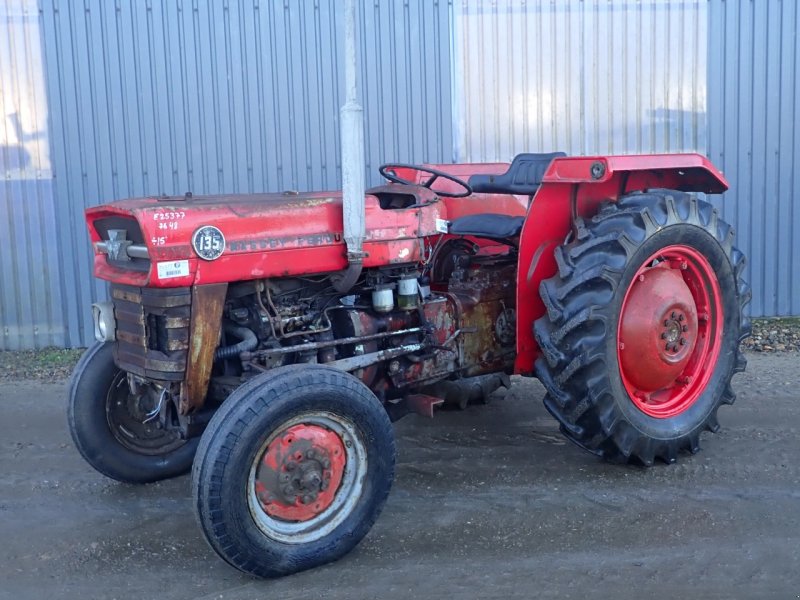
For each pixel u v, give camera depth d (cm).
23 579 340
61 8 730
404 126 778
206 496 317
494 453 474
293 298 389
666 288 434
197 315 351
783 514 385
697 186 479
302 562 337
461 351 445
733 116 795
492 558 349
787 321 798
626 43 785
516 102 785
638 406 436
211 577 340
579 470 445
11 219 752
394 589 326
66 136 746
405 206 428
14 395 612
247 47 751
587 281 409
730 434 493
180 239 344
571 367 408
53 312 766
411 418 538
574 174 414
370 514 355
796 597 314
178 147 756
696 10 782
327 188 774
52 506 413
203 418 386
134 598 324
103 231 388
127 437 435
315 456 340
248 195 425
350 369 396
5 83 736
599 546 358
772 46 788
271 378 334
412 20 766
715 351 465
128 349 378
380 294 405
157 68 745
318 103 763
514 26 775
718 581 326
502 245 509
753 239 805
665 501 402
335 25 756
